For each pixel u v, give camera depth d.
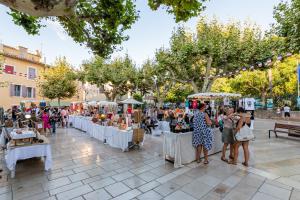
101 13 5.05
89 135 11.23
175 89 27.05
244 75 23.73
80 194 3.81
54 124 12.11
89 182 4.38
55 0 2.21
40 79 23.20
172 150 5.62
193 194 3.72
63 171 5.10
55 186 4.18
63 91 21.52
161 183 4.26
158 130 10.93
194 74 14.92
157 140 9.35
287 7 7.48
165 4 4.03
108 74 21.28
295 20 7.02
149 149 7.50
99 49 6.06
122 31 5.86
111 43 5.94
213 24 13.94
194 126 5.51
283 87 22.75
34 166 5.52
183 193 3.77
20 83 21.56
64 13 2.47
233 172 4.76
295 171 4.79
